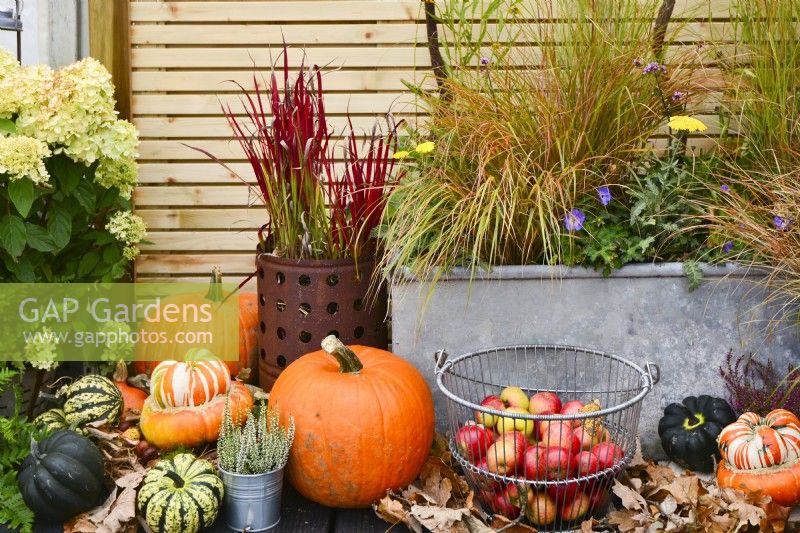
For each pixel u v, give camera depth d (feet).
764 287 7.87
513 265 8.01
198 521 6.57
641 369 7.43
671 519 6.56
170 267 10.65
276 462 6.87
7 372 7.59
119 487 7.06
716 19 9.96
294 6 10.30
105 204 9.25
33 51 10.43
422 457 7.22
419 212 7.84
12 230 8.14
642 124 8.73
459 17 9.78
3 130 8.30
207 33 10.36
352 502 7.13
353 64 10.36
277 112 8.31
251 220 10.59
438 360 7.55
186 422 7.48
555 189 7.95
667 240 8.11
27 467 6.77
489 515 6.94
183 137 10.50
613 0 8.98
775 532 6.57
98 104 8.68
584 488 6.66
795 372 7.91
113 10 10.21
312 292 8.30
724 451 7.00
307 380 7.13
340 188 8.43
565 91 8.51
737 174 8.42
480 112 8.38
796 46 8.64
